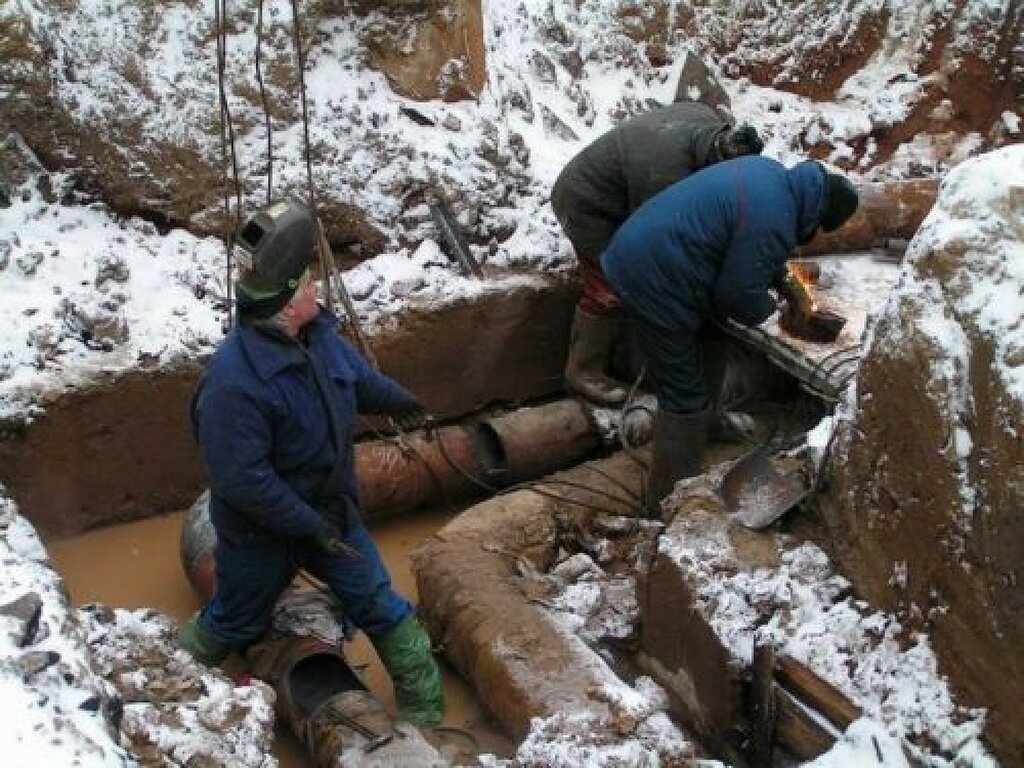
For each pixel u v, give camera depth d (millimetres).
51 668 2971
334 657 4160
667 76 6980
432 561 4668
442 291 5621
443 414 5820
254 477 3561
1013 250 3326
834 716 3572
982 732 3264
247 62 5617
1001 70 6742
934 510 3416
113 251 5324
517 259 5848
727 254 4633
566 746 3521
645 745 3578
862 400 3799
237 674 4242
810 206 4688
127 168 5426
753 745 3857
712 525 4184
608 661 4402
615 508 5180
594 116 6648
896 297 3590
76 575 4910
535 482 5320
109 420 4934
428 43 5992
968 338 3332
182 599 4863
